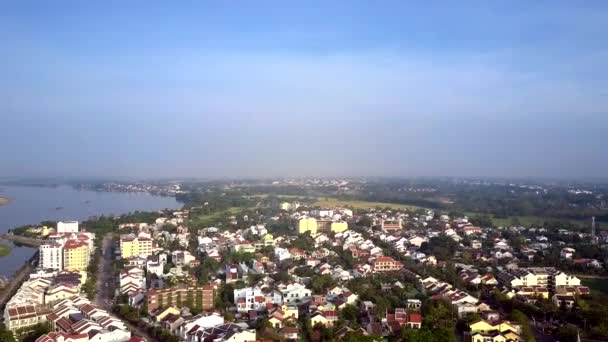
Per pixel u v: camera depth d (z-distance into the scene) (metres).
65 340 161.88
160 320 189.62
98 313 186.75
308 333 177.75
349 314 195.00
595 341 168.25
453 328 179.25
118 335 172.12
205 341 166.38
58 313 187.50
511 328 174.25
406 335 160.00
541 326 188.88
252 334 166.75
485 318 191.12
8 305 192.25
